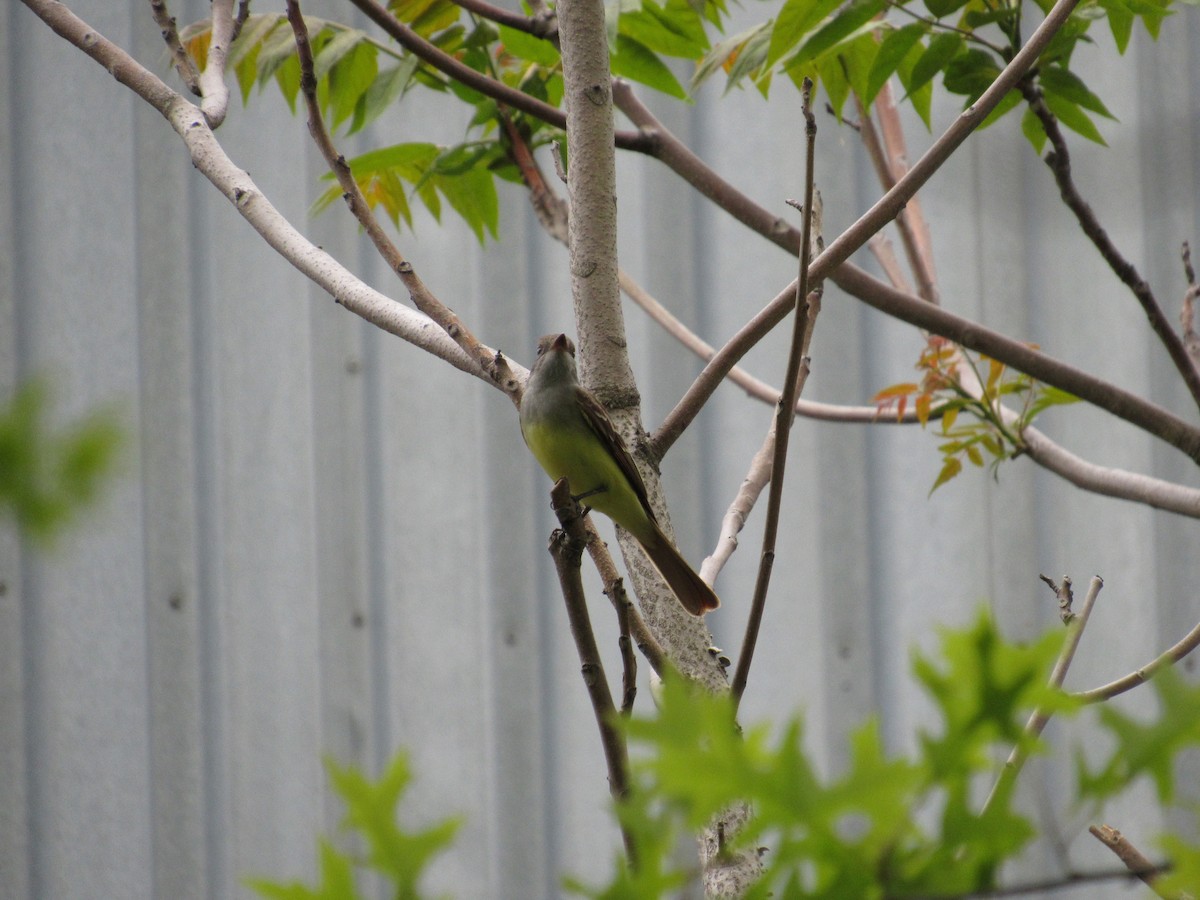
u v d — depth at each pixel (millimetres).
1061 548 11094
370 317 6180
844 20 7363
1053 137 7348
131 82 6934
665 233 10930
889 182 9023
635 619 4984
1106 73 11156
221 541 10688
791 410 4812
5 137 10883
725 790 2125
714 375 6156
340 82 8789
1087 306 11141
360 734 10570
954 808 2123
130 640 10594
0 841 10438
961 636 2146
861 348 11008
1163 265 11070
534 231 10844
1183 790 10258
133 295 10758
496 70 9234
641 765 2145
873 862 2107
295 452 10703
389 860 2217
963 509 10977
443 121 10953
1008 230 11195
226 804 10539
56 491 1401
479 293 10844
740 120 11102
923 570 10930
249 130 10883
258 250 10766
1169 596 11070
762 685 10805
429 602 10656
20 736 10523
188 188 10805
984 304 11156
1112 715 2170
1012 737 2092
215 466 10719
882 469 10992
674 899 2754
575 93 5961
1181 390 11125
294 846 10461
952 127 6227
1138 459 11188
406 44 7316
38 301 10805
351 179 6301
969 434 8648
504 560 10617
